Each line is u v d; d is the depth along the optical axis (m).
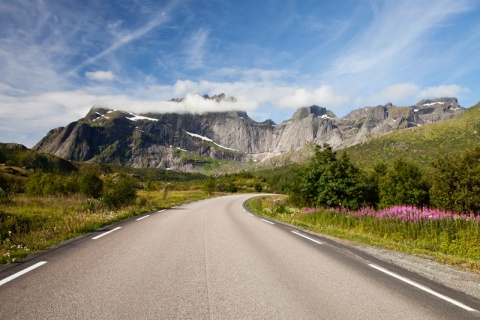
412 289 5.62
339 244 10.31
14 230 10.13
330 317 4.27
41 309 4.21
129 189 21.09
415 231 12.70
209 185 63.88
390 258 8.42
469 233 11.20
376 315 4.40
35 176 31.89
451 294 5.42
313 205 25.06
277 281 5.85
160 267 6.56
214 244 9.45
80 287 5.13
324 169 24.34
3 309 4.18
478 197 20.55
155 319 3.99
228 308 4.45
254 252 8.45
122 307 4.35
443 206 22.28
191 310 4.33
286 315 4.27
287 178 125.88
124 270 6.23
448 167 22.50
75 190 32.38
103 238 9.81
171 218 16.56
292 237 11.43
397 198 25.69
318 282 5.87
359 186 22.98
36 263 6.59
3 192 19.55
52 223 11.68
